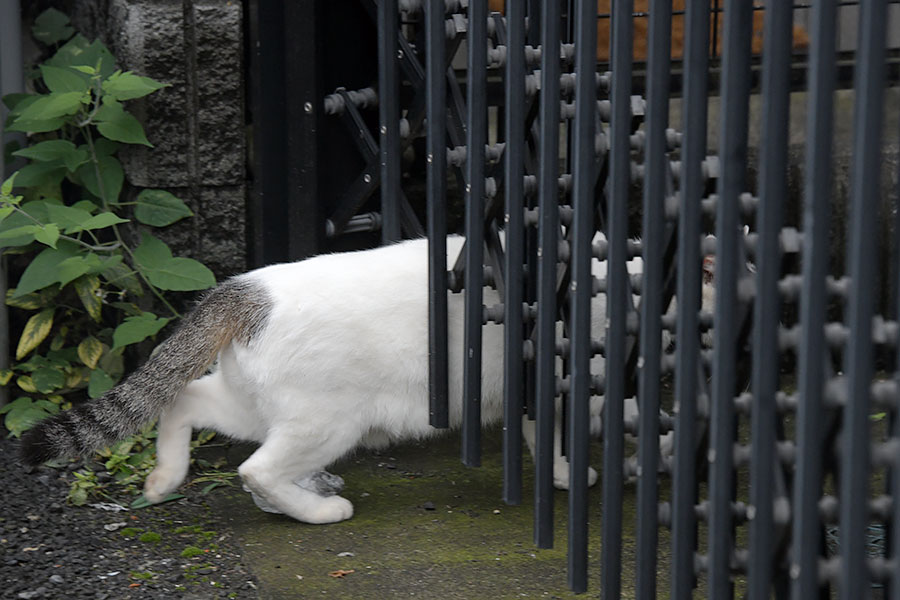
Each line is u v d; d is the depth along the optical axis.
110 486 4.07
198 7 4.57
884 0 1.66
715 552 2.08
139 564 3.46
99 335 4.88
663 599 3.17
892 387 1.81
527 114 2.98
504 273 3.16
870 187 1.71
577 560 2.54
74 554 3.51
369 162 4.37
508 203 2.82
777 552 2.03
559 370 3.83
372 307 3.63
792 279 1.92
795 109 6.39
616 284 2.35
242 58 4.69
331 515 3.79
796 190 5.14
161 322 4.38
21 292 4.35
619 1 2.24
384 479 4.22
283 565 3.47
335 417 3.68
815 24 1.72
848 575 1.79
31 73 5.33
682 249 2.09
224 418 3.85
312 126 4.35
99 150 4.65
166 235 4.73
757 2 5.25
